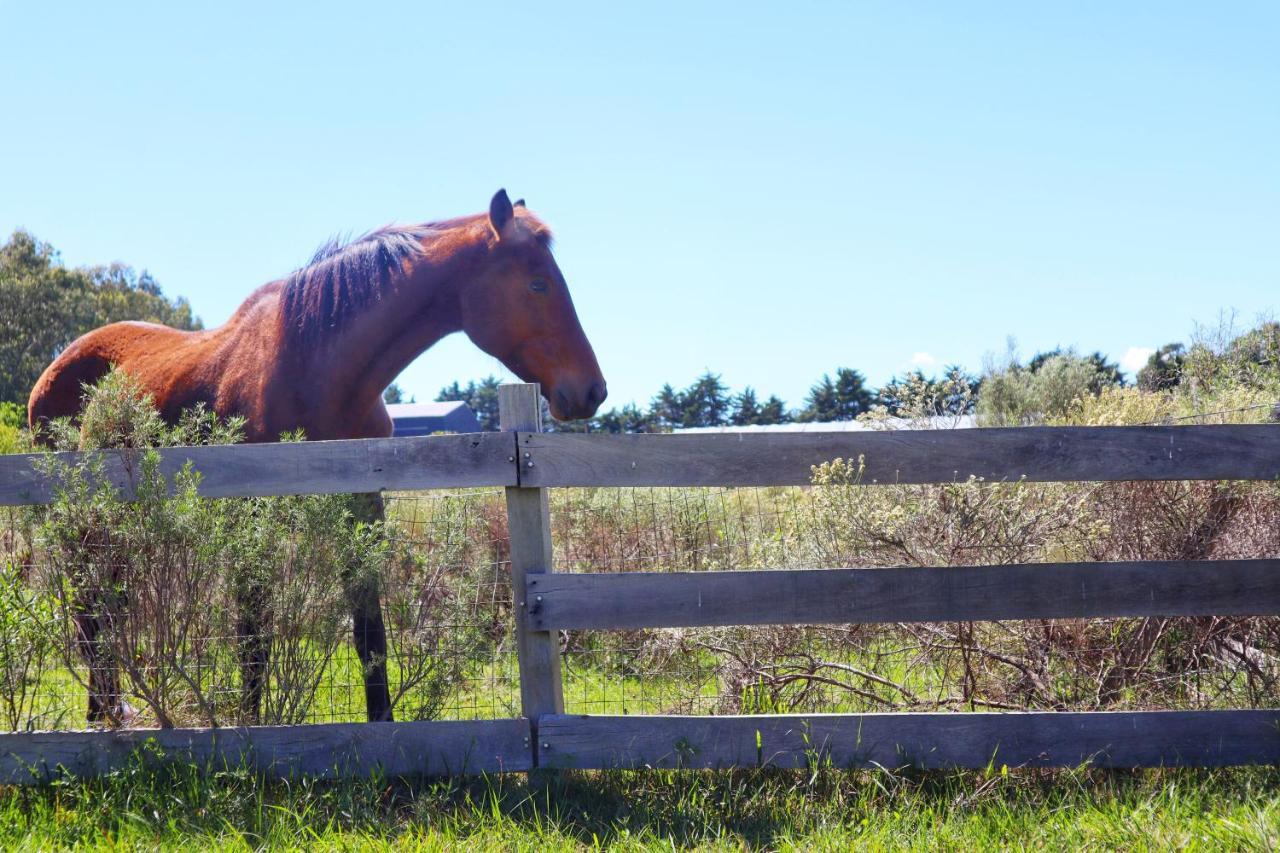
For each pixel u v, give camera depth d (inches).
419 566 144.6
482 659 148.8
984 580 130.9
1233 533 154.8
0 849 113.0
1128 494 156.3
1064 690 151.9
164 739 134.6
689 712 162.1
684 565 181.2
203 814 123.2
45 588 138.6
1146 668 151.3
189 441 160.2
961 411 200.8
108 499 131.0
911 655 160.2
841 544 155.6
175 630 137.2
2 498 138.0
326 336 169.3
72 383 202.5
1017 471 133.0
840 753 132.0
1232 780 128.6
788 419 2155.5
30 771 133.5
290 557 138.0
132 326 209.2
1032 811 120.0
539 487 135.9
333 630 138.6
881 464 134.1
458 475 135.4
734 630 159.9
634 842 113.8
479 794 131.5
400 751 135.0
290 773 134.0
